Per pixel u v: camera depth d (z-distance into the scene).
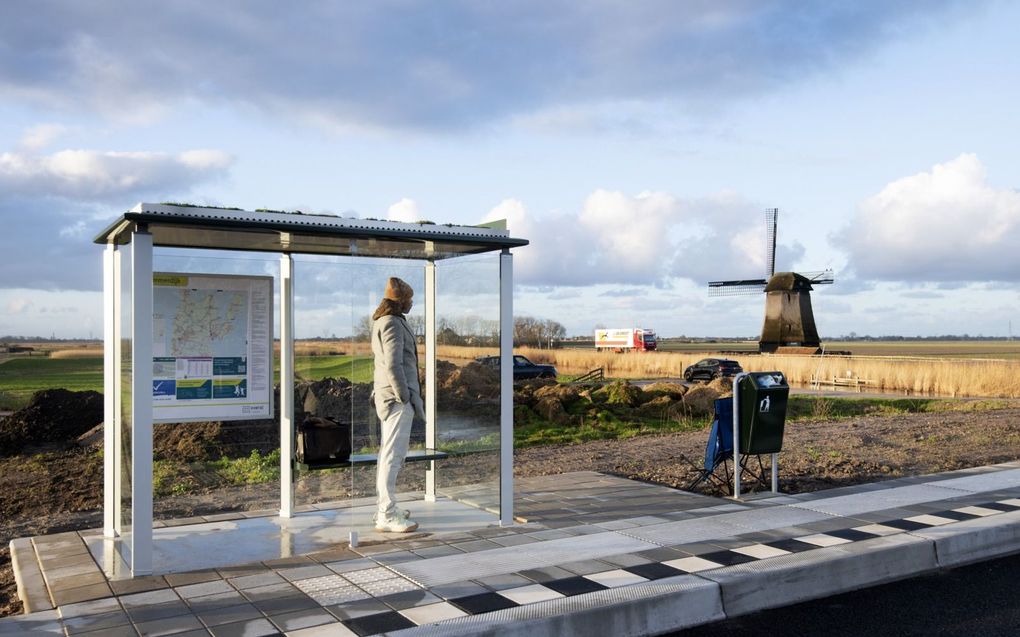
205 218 6.12
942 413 19.81
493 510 7.58
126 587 5.60
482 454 7.68
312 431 7.43
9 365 41.72
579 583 5.52
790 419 18.70
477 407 7.76
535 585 5.50
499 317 7.46
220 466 10.89
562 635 4.88
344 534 7.17
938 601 5.75
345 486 10.10
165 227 6.19
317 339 8.34
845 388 34.16
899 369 32.38
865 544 6.51
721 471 10.47
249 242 7.28
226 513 8.37
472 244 7.42
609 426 16.72
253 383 7.61
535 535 6.97
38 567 6.20
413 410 7.45
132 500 5.93
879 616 5.44
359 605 5.14
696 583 5.47
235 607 5.14
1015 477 9.78
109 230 6.41
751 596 5.63
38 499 9.60
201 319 7.38
